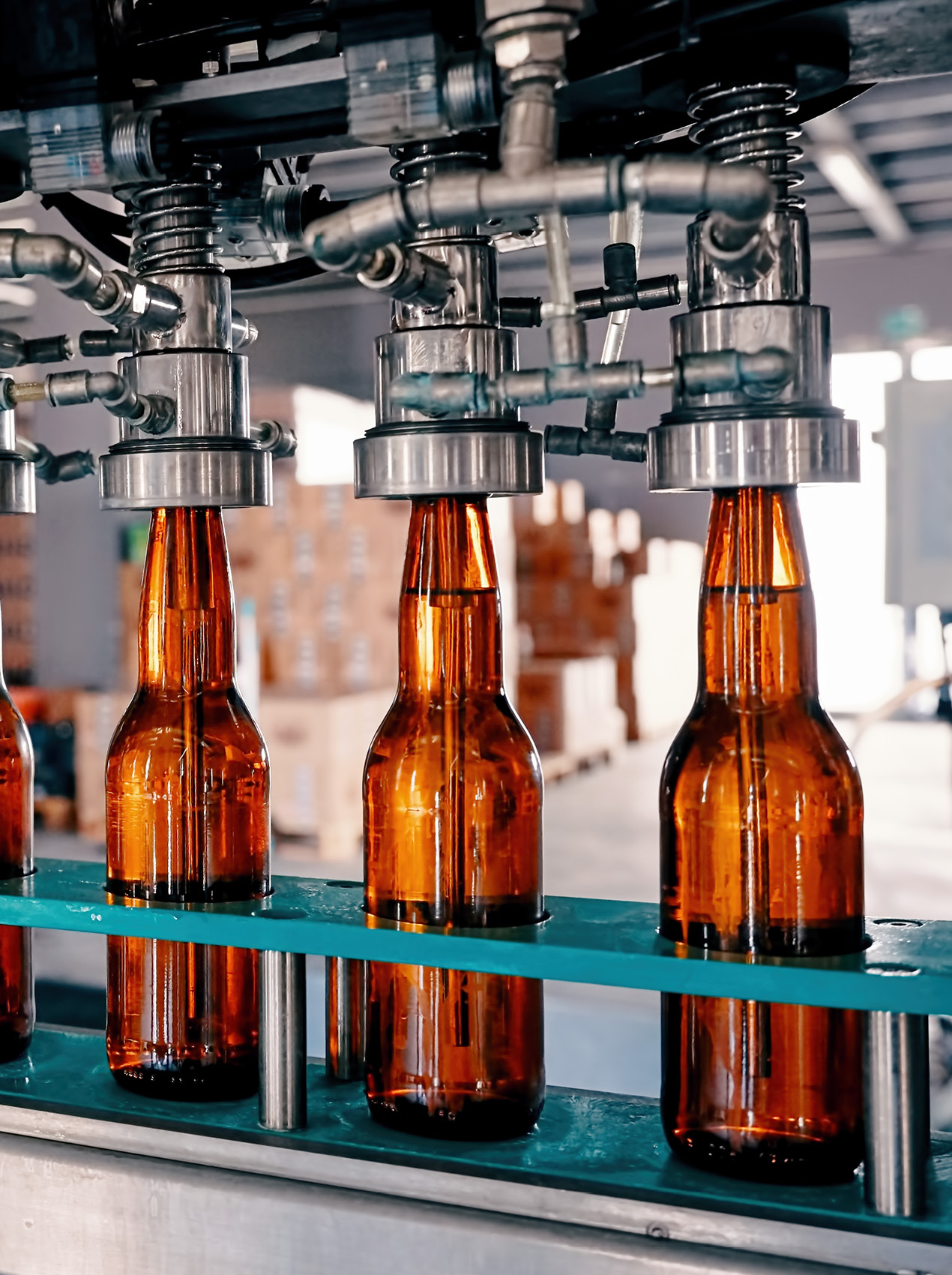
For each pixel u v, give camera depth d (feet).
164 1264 1.81
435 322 1.66
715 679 1.77
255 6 1.74
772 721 1.73
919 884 11.40
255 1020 1.97
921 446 9.63
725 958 1.56
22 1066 2.10
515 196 1.36
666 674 17.21
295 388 11.01
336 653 13.02
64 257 1.51
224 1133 1.81
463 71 1.54
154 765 1.92
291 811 12.40
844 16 1.47
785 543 1.75
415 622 1.86
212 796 1.93
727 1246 1.57
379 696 12.91
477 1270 1.66
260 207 1.99
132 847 1.93
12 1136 1.92
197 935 1.78
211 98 1.71
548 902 1.90
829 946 1.63
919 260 10.83
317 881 2.04
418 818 1.81
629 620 16.34
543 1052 1.87
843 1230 1.52
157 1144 1.83
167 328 1.78
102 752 12.78
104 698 12.78
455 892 1.80
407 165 1.72
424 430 1.63
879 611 15.70
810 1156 1.64
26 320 6.00
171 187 1.81
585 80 1.62
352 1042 2.01
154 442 1.80
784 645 1.75
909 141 8.88
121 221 2.26
